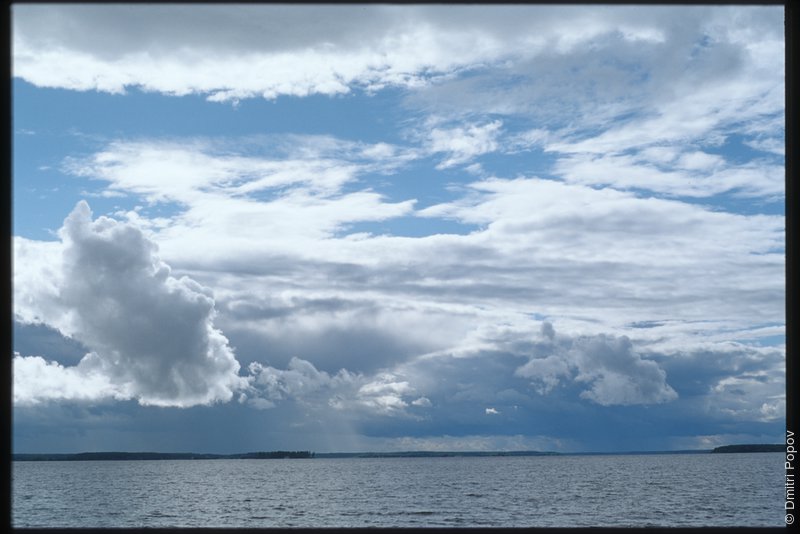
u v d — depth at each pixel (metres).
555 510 34.69
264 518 34.81
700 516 30.92
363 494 47.62
